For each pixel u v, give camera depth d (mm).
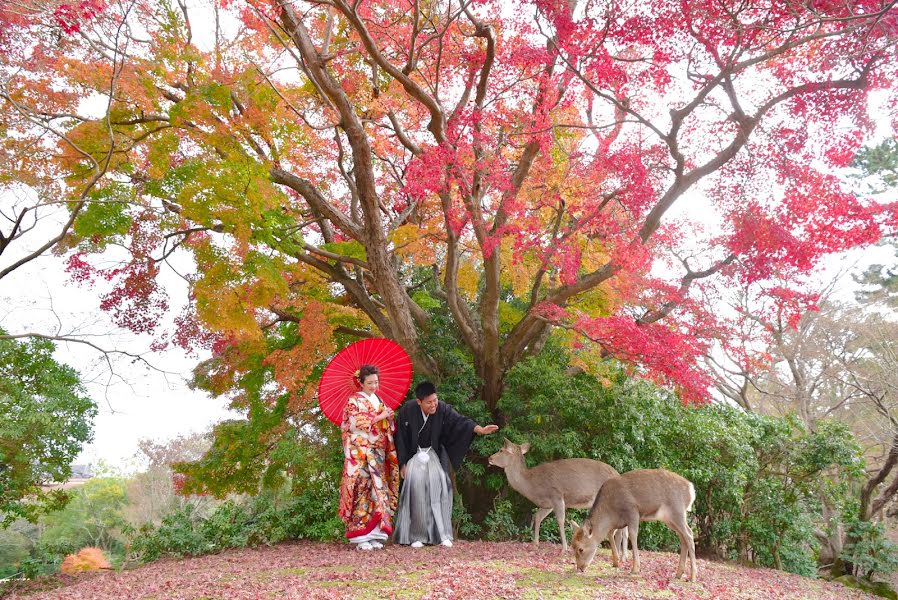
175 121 9828
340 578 6133
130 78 9891
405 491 8078
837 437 11977
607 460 10125
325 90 10016
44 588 10836
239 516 11148
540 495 8078
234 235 9875
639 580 6270
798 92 8062
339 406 8055
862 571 12445
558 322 9891
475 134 9125
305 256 12367
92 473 35344
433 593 5312
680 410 11320
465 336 11617
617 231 9203
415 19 9094
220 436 13008
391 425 8078
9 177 10742
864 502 13906
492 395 11297
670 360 8469
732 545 11641
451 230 10586
